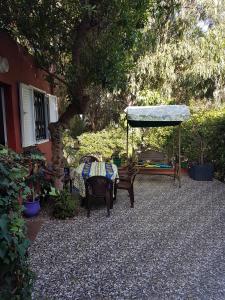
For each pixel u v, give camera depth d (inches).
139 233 172.1
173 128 362.0
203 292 113.4
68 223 188.5
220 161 315.0
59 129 221.9
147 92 416.2
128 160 325.1
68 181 254.1
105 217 200.1
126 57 204.8
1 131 212.2
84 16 172.6
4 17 176.1
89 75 192.9
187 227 180.9
